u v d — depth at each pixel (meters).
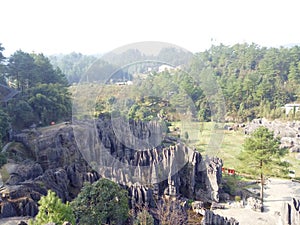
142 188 27.12
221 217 26.45
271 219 29.00
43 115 46.53
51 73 57.28
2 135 35.94
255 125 63.19
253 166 35.22
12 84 57.25
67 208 19.70
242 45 111.94
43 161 35.47
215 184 32.66
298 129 58.50
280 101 74.56
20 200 25.67
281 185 37.50
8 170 31.73
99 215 22.75
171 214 25.38
